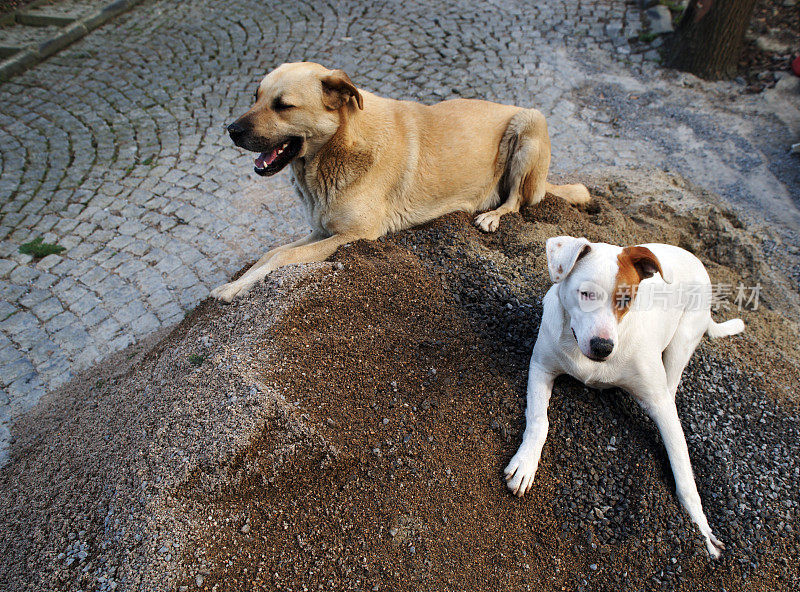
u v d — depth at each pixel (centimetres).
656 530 114
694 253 197
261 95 149
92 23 317
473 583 109
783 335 167
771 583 113
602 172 229
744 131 253
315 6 338
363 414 122
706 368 142
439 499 116
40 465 133
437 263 154
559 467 121
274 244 200
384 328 135
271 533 111
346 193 158
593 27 317
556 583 111
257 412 117
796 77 272
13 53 291
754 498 121
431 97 265
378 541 111
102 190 222
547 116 258
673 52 293
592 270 106
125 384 145
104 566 109
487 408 126
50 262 195
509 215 176
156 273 191
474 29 315
